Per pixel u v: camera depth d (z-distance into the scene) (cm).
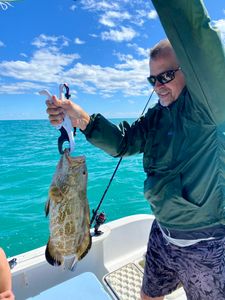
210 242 192
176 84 185
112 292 288
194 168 184
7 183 991
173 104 192
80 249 164
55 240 158
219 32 148
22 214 718
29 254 293
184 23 146
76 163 161
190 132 183
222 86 157
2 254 185
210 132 178
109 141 215
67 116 167
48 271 289
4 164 1266
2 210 743
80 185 162
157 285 235
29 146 1784
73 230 160
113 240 340
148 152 209
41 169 1182
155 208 207
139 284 298
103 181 976
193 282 205
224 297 197
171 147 192
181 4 143
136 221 361
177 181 189
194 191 184
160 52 182
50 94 165
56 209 156
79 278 232
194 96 168
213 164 181
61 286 223
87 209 168
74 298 211
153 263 231
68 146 168
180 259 206
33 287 281
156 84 192
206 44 146
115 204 787
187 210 189
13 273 267
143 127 219
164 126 199
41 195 868
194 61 153
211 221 189
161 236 219
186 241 197
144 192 213
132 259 338
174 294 287
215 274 195
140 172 1078
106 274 313
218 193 186
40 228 643
